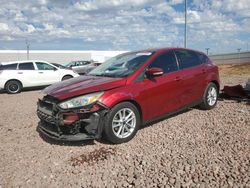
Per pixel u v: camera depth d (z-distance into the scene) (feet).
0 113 26.61
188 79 19.95
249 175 11.59
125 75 17.03
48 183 11.94
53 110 15.15
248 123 18.69
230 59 130.31
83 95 14.79
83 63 92.73
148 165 13.05
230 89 27.37
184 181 11.46
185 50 21.15
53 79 47.55
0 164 13.96
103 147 15.47
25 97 38.22
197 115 21.26
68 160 14.06
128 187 11.32
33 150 15.64
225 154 13.79
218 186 10.94
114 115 15.37
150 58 18.11
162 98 18.02
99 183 11.73
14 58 159.33
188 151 14.42
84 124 14.83
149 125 19.13
